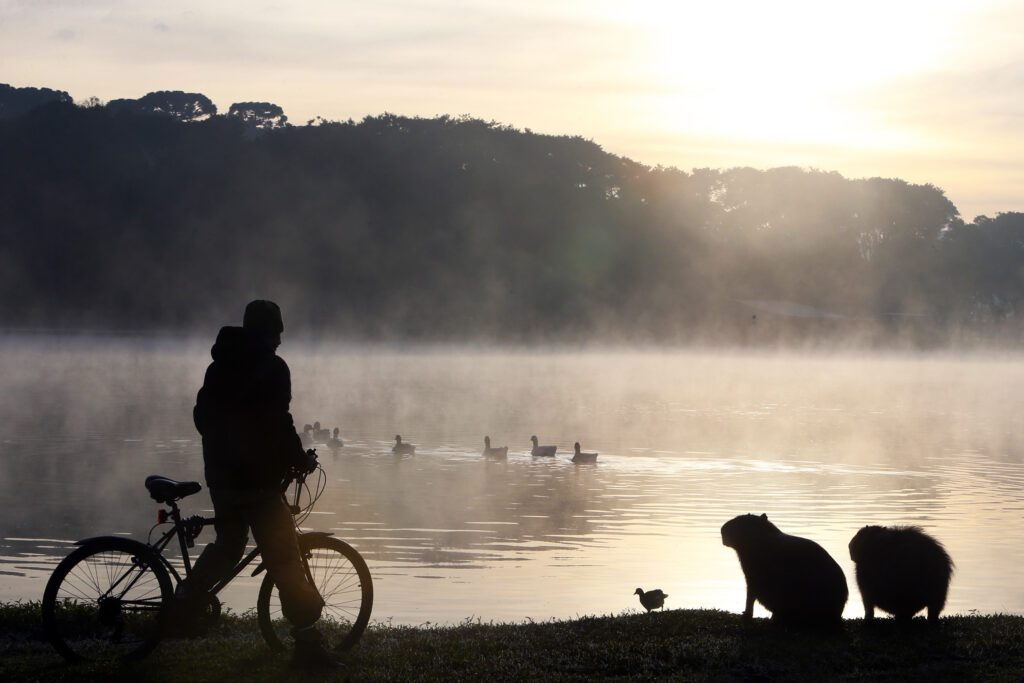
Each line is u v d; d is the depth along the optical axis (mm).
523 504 27828
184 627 8562
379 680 8234
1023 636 9867
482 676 8375
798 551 10188
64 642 8719
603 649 9266
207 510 25703
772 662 8945
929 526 24938
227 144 191000
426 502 28000
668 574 18969
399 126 186000
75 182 168250
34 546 21016
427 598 16625
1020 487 32219
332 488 30562
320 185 166750
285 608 8633
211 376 8508
